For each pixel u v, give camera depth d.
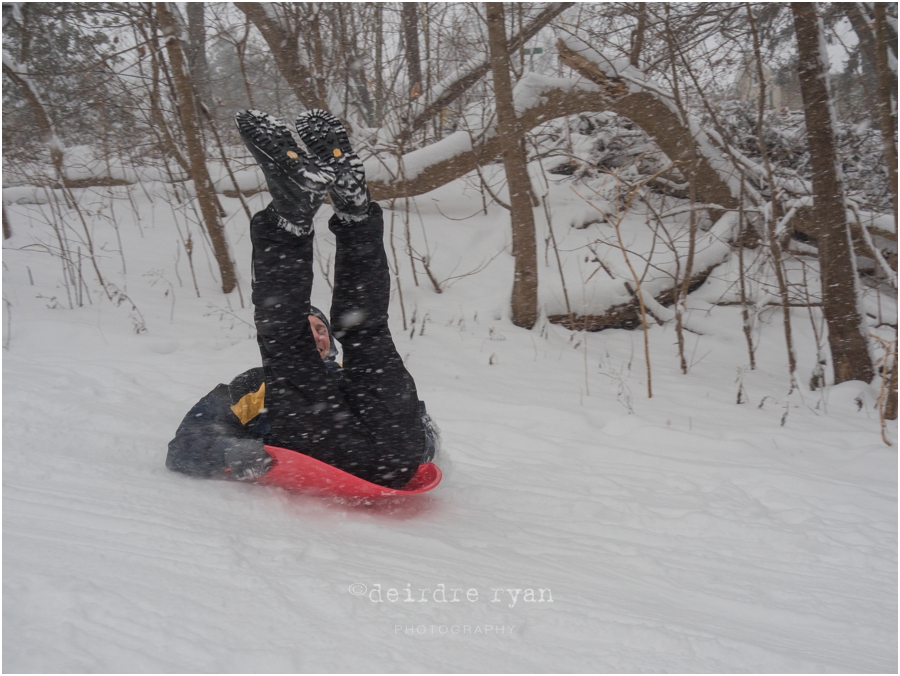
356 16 9.08
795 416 5.25
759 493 3.59
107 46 10.41
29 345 5.46
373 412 2.70
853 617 2.22
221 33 8.22
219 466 2.73
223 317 6.67
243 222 9.05
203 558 1.94
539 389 5.47
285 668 1.42
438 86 8.95
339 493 2.70
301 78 8.16
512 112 6.71
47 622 1.48
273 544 2.14
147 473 2.85
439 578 2.05
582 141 10.14
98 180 9.99
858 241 8.18
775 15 8.09
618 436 4.59
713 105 8.92
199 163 7.17
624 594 2.20
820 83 5.94
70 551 1.88
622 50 8.14
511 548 2.55
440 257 8.42
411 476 2.90
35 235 8.46
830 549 2.84
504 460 3.90
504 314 7.34
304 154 2.25
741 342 7.51
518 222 6.93
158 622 1.53
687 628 1.90
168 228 8.95
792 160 9.44
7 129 9.27
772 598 2.35
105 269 7.66
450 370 5.77
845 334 6.12
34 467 2.78
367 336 2.69
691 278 8.18
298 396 2.58
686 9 7.74
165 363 5.21
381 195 8.35
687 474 3.84
